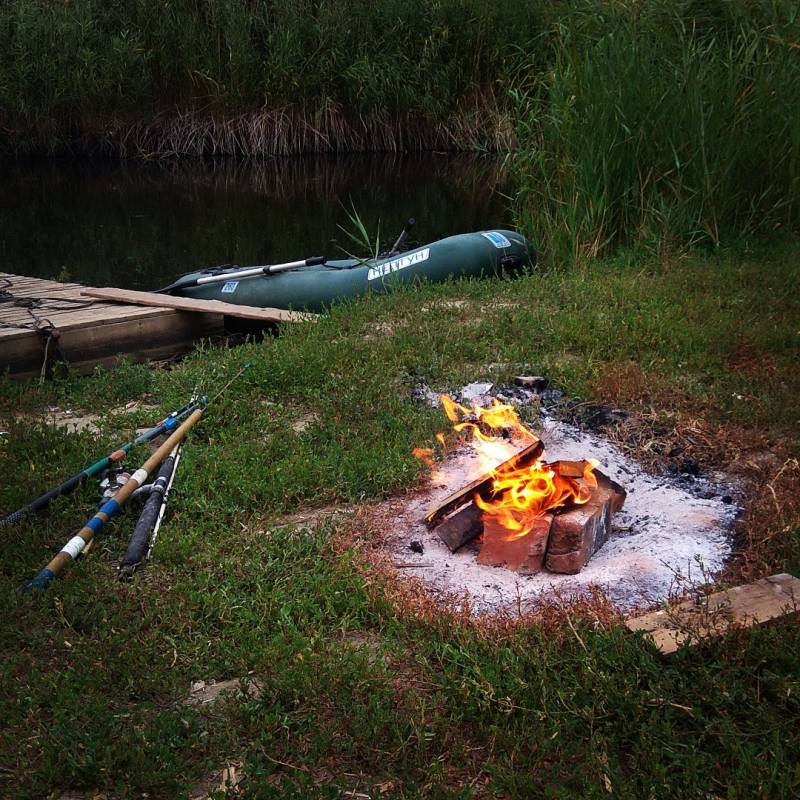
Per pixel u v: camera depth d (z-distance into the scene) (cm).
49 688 332
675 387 623
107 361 787
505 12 2152
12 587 394
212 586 399
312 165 2139
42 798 290
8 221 1622
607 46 1089
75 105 2200
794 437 543
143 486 480
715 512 469
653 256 999
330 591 390
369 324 806
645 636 346
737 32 1188
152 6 2194
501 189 1845
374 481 495
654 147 1066
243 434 559
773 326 738
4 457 523
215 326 873
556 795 279
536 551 417
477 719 314
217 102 2181
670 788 280
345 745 305
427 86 2133
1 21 2200
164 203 1775
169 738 308
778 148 1095
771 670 331
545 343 723
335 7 2178
